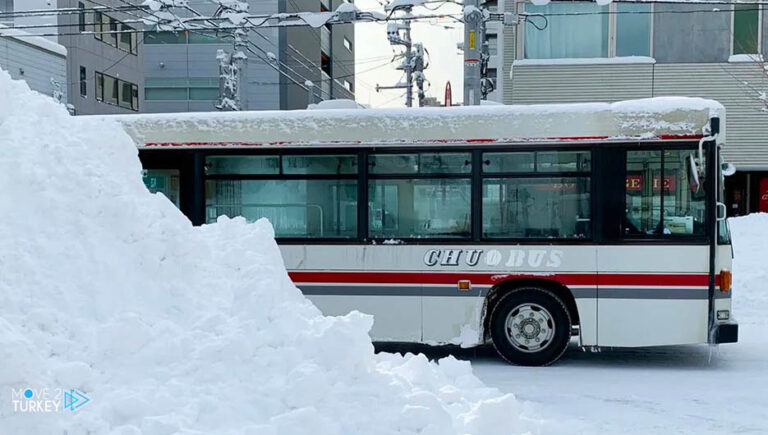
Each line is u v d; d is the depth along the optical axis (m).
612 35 21.42
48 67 30.12
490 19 14.96
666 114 8.08
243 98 21.25
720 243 8.05
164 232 5.04
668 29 21.33
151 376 4.20
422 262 8.40
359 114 8.52
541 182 8.28
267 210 8.70
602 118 8.16
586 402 6.77
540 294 8.36
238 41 21.06
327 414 4.18
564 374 7.97
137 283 4.75
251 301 4.85
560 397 6.96
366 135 8.49
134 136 8.83
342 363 4.45
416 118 8.45
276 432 3.92
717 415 6.36
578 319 8.20
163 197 5.52
